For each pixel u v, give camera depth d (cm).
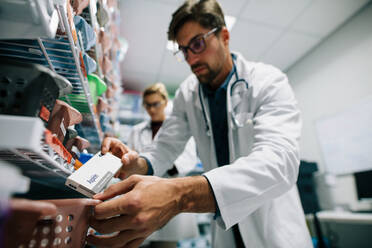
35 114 31
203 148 102
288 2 206
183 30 91
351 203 219
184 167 163
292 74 310
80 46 53
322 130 258
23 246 25
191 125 107
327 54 256
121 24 226
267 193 52
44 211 24
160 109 210
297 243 71
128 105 308
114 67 127
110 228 36
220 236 90
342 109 236
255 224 77
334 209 233
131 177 43
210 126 97
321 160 257
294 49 276
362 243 206
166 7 206
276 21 229
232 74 101
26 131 25
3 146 24
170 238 157
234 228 87
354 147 220
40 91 32
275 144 59
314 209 200
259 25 233
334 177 237
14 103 31
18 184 21
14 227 23
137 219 35
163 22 224
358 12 224
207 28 90
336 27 243
